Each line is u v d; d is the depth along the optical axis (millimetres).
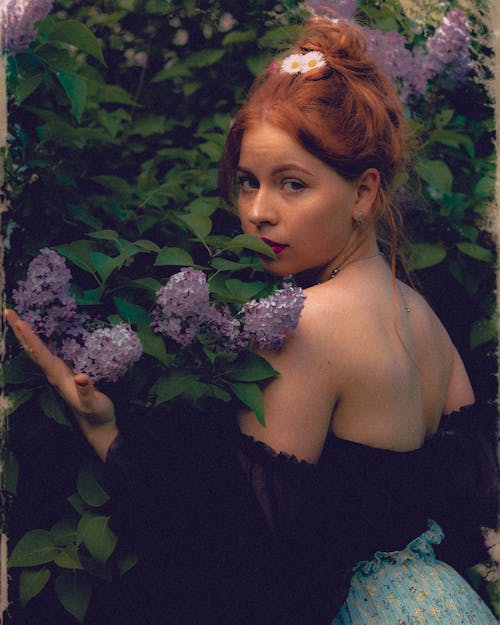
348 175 1463
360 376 1416
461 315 2299
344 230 1492
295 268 1497
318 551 1415
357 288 1485
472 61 2342
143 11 2520
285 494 1339
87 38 1553
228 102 2469
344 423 1436
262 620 1378
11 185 1631
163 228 1900
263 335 1341
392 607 1453
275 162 1438
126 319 1414
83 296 1453
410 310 1613
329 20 1760
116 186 1784
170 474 1333
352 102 1455
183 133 2516
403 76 2137
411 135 1833
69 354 1291
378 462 1442
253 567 1344
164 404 1455
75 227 1716
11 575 1561
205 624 1401
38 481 1589
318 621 1448
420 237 2199
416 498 1524
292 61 1493
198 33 2518
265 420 1364
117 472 1334
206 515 1331
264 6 2438
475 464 1666
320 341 1399
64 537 1518
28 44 1561
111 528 1431
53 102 1856
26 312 1296
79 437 1557
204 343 1414
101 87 2170
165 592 1451
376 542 1471
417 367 1572
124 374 1394
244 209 1516
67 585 1486
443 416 1703
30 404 1517
